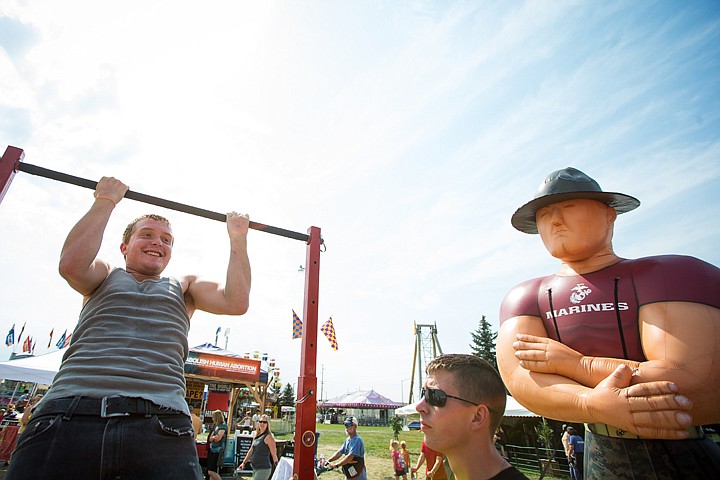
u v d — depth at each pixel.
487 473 1.26
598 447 1.72
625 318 1.75
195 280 1.93
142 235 1.82
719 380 1.49
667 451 1.55
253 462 6.32
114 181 1.74
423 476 10.09
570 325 1.89
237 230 1.99
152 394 1.35
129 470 1.20
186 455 1.36
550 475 10.59
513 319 2.10
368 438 21.42
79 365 1.34
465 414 1.31
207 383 14.23
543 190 2.11
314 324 2.03
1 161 1.71
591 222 1.98
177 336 1.56
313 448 1.78
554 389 1.73
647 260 1.84
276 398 24.55
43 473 1.12
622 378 1.55
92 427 1.21
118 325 1.45
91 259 1.52
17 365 7.54
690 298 1.62
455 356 1.45
